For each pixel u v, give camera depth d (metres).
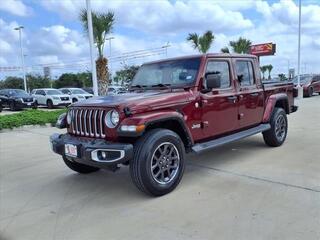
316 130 9.93
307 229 3.83
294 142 8.27
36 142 9.66
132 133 4.66
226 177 5.75
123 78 44.00
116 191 5.39
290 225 3.93
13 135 10.98
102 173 6.39
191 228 4.00
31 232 4.14
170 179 5.11
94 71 13.72
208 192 5.09
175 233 3.90
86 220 4.40
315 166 6.17
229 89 6.42
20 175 6.49
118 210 4.64
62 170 6.70
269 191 5.00
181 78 5.97
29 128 12.30
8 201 5.19
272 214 4.23
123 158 4.64
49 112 14.69
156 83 6.30
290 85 8.45
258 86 7.25
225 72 6.41
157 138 4.89
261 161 6.66
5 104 26.03
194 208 4.54
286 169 6.05
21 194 5.46
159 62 6.46
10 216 4.64
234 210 4.41
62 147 5.35
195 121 5.64
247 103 6.82
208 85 5.67
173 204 4.71
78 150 5.00
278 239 3.64
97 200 5.06
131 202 4.89
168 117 5.06
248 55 7.07
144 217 4.37
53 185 5.83
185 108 5.47
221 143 5.98
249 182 5.44
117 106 4.84
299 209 4.35
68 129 5.69
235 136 6.44
